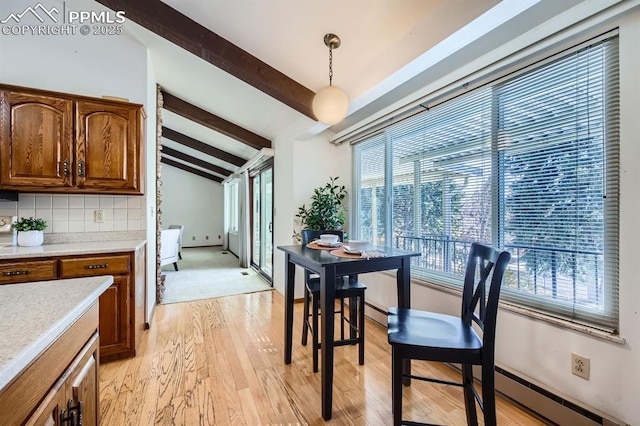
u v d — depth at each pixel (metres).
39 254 2.01
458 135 2.25
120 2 2.09
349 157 3.72
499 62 1.85
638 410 1.30
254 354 2.39
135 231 2.80
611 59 1.42
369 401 1.81
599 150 1.47
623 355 1.35
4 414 0.56
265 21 2.14
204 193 9.23
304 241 2.64
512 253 1.88
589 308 1.51
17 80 2.44
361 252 1.94
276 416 1.67
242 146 5.39
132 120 2.51
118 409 1.71
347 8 1.91
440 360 1.26
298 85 2.68
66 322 0.77
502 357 1.85
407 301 1.94
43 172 2.24
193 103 4.10
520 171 1.83
